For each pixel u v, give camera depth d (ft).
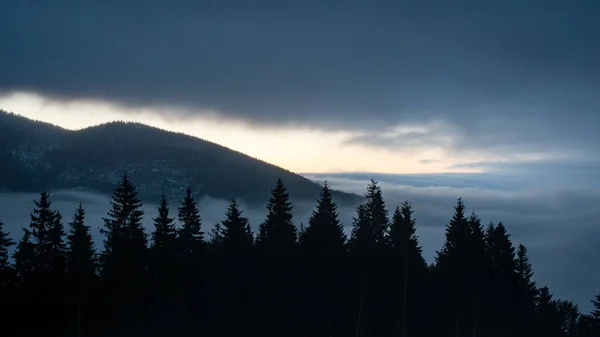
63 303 142.72
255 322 158.61
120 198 155.84
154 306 153.17
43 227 146.61
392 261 164.55
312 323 158.51
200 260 163.02
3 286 142.20
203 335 154.51
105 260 151.94
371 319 161.89
